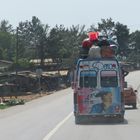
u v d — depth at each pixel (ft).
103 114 161.58
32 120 182.19
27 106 287.48
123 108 161.68
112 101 161.38
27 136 125.08
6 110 255.50
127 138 116.88
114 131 134.72
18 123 169.58
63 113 219.82
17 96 420.77
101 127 148.05
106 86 161.58
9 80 465.06
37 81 488.44
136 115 196.44
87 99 162.09
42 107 271.69
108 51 164.14
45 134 129.29
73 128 146.61
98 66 161.89
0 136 127.03
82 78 162.61
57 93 466.70
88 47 171.83
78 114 162.40
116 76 161.48
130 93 239.71
